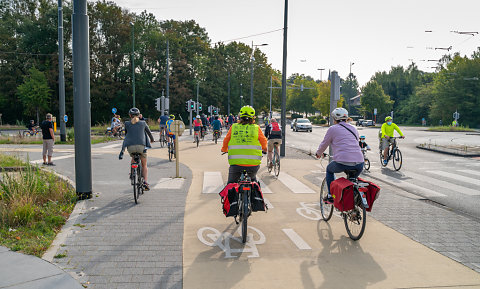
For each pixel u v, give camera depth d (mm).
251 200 5281
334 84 10219
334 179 5664
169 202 7297
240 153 5285
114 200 7387
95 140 22656
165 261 4422
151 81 63906
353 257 4629
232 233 5484
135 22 61469
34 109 54125
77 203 7051
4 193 6719
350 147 5344
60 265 4258
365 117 91062
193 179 9922
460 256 4684
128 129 7277
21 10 61281
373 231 5660
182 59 65125
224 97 77438
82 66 7055
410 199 7871
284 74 16078
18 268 4117
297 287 3812
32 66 55312
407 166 13555
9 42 57906
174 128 10133
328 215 6246
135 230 5543
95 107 62281
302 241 5188
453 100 64688
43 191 7184
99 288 3721
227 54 82875
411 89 94812
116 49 61438
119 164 12523
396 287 3824
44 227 5508
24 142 20906
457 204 7750
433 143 24500
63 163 12680
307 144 24719
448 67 67250
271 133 10664
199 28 74000
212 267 4273
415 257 4641
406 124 82188
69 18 56656
